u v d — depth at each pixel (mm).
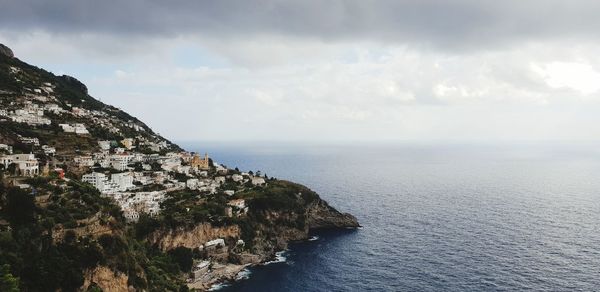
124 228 174875
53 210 148375
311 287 193875
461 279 192500
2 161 189125
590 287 181500
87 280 139375
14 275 122562
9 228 133500
